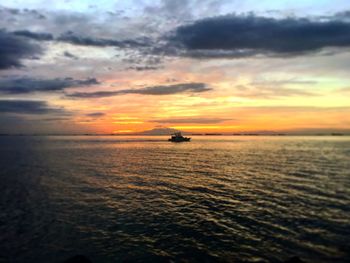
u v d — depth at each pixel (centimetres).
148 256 1730
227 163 6812
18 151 11181
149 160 7719
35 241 1931
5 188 3641
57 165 6325
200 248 1833
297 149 13262
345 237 1950
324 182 4041
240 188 3662
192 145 18462
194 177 4641
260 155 9400
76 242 1925
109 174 4981
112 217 2458
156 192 3472
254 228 2164
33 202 2933
